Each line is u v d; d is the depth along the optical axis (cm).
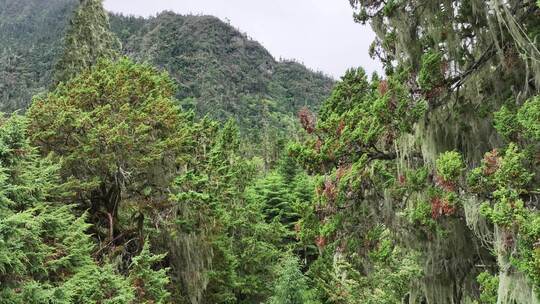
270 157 5278
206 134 1841
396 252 804
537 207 530
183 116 1755
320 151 888
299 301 1505
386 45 858
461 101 756
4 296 738
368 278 860
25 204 907
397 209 814
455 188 635
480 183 541
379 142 877
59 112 1426
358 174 834
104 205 1627
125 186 1527
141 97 1666
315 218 887
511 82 686
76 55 2320
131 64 1783
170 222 1453
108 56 2441
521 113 524
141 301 1088
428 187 730
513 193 491
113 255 1409
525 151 552
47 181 1066
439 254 766
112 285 949
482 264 738
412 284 796
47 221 909
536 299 466
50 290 795
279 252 2198
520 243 454
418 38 805
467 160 727
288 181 3089
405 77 776
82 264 984
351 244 848
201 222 1488
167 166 1549
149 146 1485
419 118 734
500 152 585
